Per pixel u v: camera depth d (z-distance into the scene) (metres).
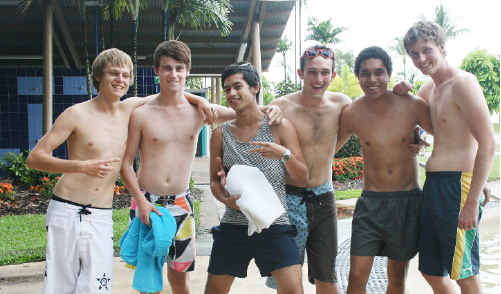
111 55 2.73
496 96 25.23
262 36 13.45
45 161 2.59
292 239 2.58
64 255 2.71
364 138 2.98
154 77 12.19
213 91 20.84
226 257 2.62
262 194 2.46
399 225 2.89
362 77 2.85
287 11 11.52
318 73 2.83
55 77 12.18
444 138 2.73
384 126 2.91
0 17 11.40
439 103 2.75
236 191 2.48
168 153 2.98
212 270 2.66
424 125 2.96
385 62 2.81
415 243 2.91
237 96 2.54
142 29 12.20
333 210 3.01
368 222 2.94
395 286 3.10
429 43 2.67
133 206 3.08
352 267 2.94
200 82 27.78
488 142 2.52
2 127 12.35
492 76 25.39
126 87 2.82
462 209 2.61
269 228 2.54
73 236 2.70
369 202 2.95
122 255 2.88
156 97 3.07
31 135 12.47
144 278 2.84
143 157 3.01
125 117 2.92
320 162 2.99
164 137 2.96
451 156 2.68
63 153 12.06
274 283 3.98
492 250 5.08
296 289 2.48
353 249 2.95
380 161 2.93
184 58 2.91
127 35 12.69
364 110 2.98
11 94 12.35
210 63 16.22
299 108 3.02
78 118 2.71
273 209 2.44
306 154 2.98
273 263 2.52
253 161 2.63
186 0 9.25
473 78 2.64
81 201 2.74
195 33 12.99
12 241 5.45
